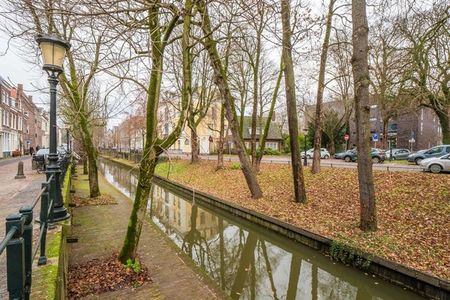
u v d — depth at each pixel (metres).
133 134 46.50
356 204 10.79
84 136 11.66
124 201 11.41
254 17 4.73
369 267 6.79
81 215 9.21
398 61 10.02
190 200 17.62
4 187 10.63
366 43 8.09
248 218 11.67
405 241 7.44
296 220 9.90
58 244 4.37
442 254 6.59
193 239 11.49
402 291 6.07
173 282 5.15
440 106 11.88
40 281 3.21
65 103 17.19
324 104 38.56
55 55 5.64
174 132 5.44
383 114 24.23
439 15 8.87
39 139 55.69
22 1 4.12
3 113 31.77
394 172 13.85
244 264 9.05
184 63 5.45
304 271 8.39
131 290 4.80
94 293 4.64
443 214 8.69
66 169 12.97
